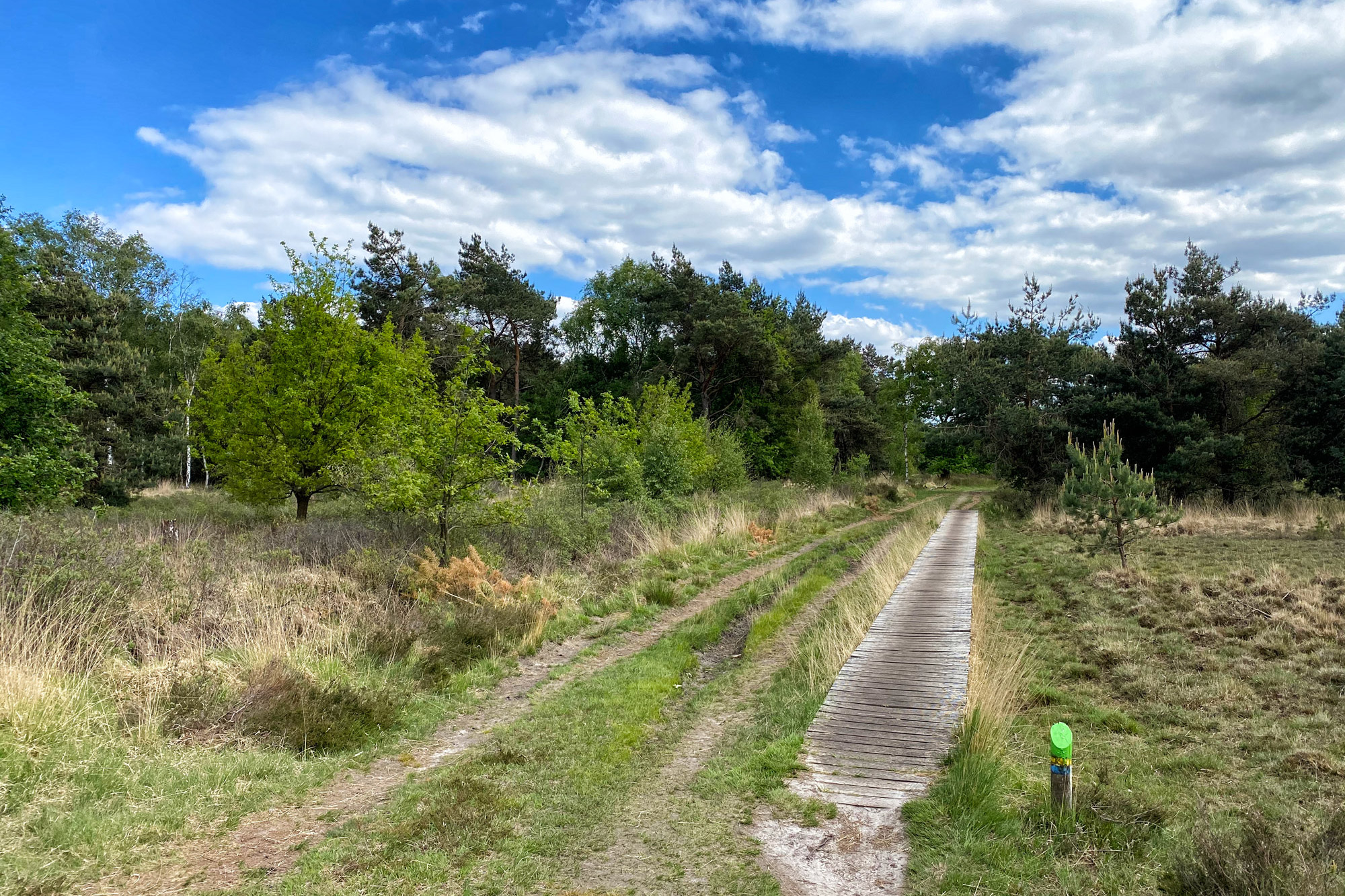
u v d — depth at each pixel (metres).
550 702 7.84
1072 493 15.95
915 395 55.03
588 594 12.66
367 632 8.91
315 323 16.22
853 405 41.44
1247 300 25.52
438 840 4.77
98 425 20.88
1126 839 4.83
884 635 10.73
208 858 4.38
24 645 6.11
